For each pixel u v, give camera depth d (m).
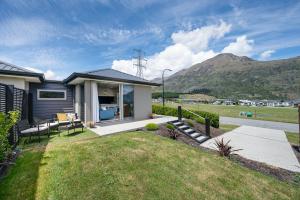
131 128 9.20
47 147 6.07
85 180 4.15
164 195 4.05
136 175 4.66
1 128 4.45
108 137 7.57
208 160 6.32
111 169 4.77
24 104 9.41
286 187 5.08
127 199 3.73
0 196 3.45
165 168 5.26
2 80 8.75
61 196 3.56
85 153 5.56
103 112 11.78
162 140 7.80
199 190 4.47
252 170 6.02
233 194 4.50
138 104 13.02
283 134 12.32
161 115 17.22
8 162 4.61
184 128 10.75
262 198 4.48
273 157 7.47
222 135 11.70
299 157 7.49
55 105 12.66
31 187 3.75
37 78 9.84
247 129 14.30
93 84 10.48
